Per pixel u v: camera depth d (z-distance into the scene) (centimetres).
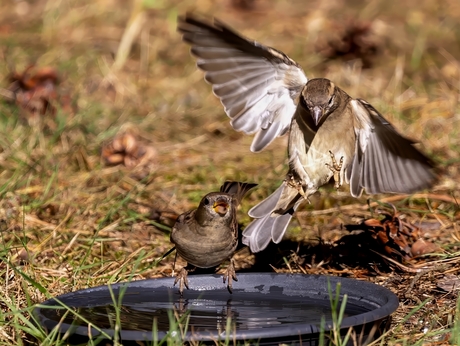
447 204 1191
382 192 909
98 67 1861
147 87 1802
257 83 945
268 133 955
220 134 1571
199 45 909
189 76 1861
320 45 1908
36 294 876
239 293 874
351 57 1873
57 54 1900
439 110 1582
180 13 2273
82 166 1362
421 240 1012
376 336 743
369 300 802
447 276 938
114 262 1004
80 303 809
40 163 1321
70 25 2169
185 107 1694
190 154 1459
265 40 2062
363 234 1009
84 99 1656
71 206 1185
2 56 1878
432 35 2144
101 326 734
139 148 1388
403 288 922
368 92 1680
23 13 2303
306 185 916
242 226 1137
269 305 823
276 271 1006
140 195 1256
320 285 848
